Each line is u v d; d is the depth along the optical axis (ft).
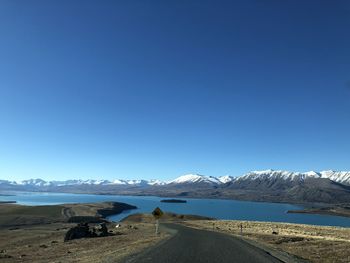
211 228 239.30
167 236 138.72
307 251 92.58
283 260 67.77
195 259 66.13
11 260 94.68
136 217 480.23
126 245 109.81
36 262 81.92
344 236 176.96
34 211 635.66
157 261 62.44
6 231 297.74
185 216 492.13
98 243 132.87
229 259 67.05
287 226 256.73
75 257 89.10
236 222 304.91
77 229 174.40
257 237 152.46
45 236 227.81
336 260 73.51
